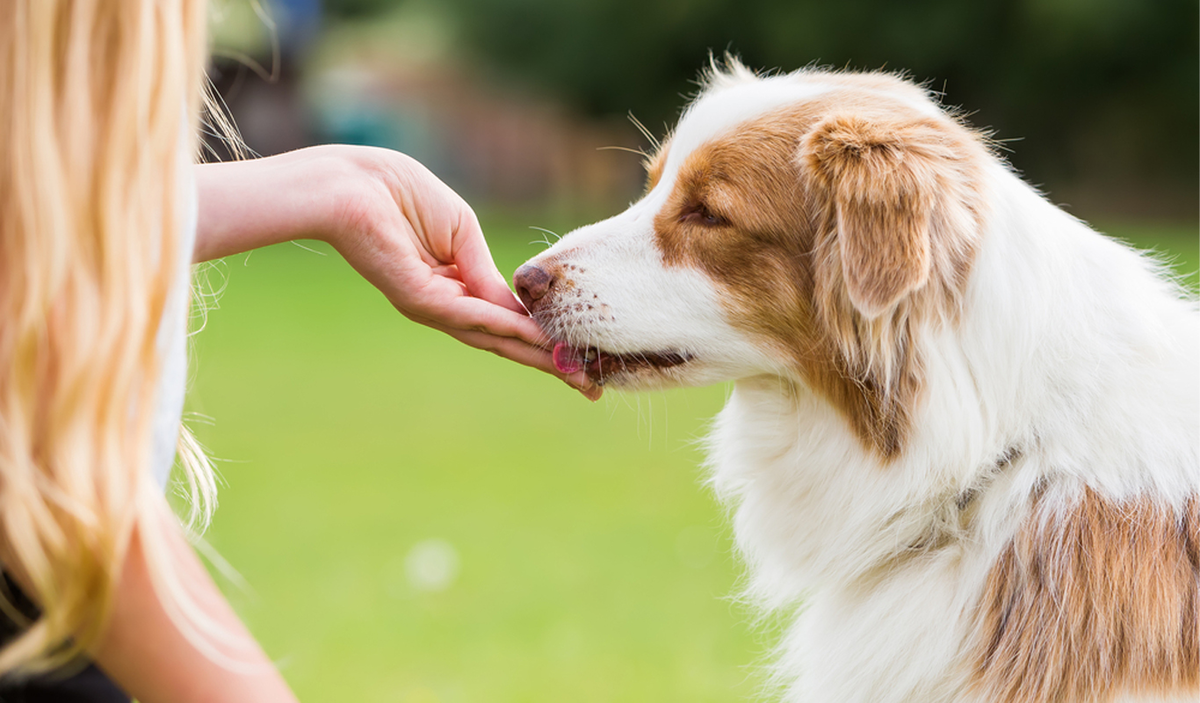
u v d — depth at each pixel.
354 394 8.42
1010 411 2.22
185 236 1.21
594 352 2.68
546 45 28.16
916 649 2.27
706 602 4.41
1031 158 23.80
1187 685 2.01
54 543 1.04
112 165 1.07
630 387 2.69
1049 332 2.21
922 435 2.30
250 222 1.77
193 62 1.17
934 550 2.34
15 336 1.02
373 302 13.99
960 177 2.33
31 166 1.03
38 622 1.10
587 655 3.94
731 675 3.77
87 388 1.05
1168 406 2.19
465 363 9.94
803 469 2.56
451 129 32.22
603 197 29.58
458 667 3.86
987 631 2.18
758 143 2.59
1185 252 12.94
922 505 2.33
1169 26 21.41
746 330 2.57
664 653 3.95
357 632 4.13
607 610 4.33
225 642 1.16
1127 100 22.89
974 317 2.25
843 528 2.46
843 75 2.79
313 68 30.83
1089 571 2.09
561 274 2.64
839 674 2.42
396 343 10.95
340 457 6.52
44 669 1.15
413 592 4.49
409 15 35.53
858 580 2.48
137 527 1.09
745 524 2.75
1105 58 22.00
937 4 22.28
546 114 30.64
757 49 24.36
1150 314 2.27
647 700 3.62
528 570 4.73
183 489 1.89
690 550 4.98
